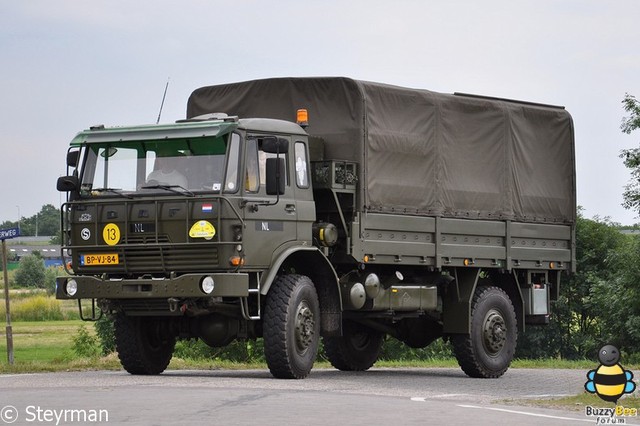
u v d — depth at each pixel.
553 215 31.47
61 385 21.41
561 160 31.77
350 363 30.39
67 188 23.92
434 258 27.88
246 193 23.14
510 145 30.20
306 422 15.80
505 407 18.91
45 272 198.75
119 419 15.88
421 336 30.45
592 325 91.75
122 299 23.69
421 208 27.56
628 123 69.50
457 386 25.06
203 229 22.72
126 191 23.53
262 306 24.38
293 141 24.48
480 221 29.20
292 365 23.69
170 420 15.80
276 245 23.77
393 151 26.88
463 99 28.97
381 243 26.47
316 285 25.44
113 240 23.53
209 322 24.56
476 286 29.55
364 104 26.09
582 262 93.62
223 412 16.78
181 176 23.14
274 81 27.00
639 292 70.25
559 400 20.23
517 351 89.75
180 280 22.73
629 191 69.69
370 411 17.34
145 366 25.34
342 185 25.67
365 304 26.69
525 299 30.97
